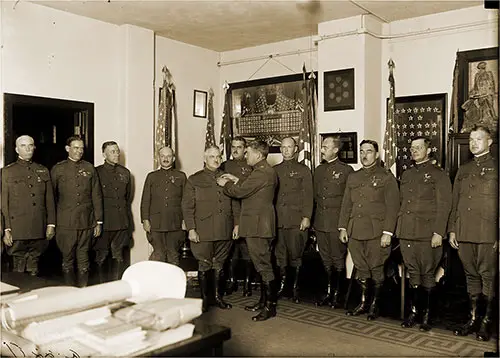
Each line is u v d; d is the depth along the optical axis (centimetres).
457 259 416
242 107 609
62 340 134
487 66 435
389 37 492
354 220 394
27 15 439
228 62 624
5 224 391
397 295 441
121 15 482
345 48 484
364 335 346
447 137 460
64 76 468
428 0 434
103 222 457
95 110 493
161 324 136
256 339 337
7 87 426
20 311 133
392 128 472
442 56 464
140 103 521
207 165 424
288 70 571
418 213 367
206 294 414
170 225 468
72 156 433
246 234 396
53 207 421
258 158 398
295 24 509
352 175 405
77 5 450
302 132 528
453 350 314
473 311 351
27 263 416
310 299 446
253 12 475
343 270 439
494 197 336
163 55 564
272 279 395
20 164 404
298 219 439
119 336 130
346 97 484
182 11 469
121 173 476
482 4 440
